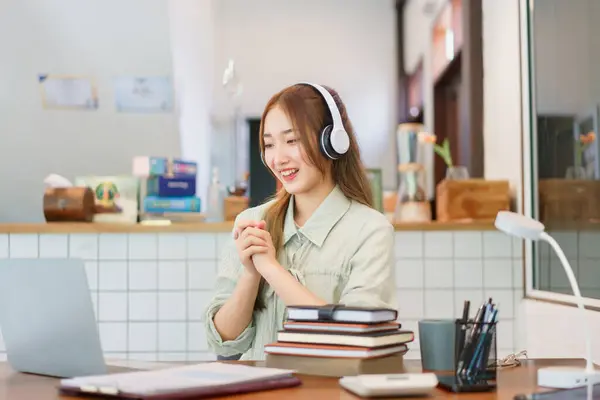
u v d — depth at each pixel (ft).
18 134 16.78
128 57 16.80
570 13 8.98
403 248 11.22
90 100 16.75
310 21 20.76
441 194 11.78
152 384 3.92
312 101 5.83
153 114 17.02
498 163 12.52
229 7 20.57
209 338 5.98
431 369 4.83
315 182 5.94
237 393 4.01
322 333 4.65
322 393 4.06
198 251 11.27
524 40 10.94
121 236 11.25
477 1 13.89
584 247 8.59
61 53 16.69
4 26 16.47
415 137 12.05
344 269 5.95
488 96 13.21
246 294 5.72
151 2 16.53
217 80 19.22
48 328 4.73
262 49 20.59
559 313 8.98
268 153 5.93
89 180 11.55
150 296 11.25
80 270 4.46
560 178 9.50
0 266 4.78
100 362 4.54
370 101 20.81
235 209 11.85
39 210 16.81
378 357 4.56
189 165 11.96
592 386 4.24
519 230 4.74
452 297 11.20
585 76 8.45
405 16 20.80
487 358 4.49
